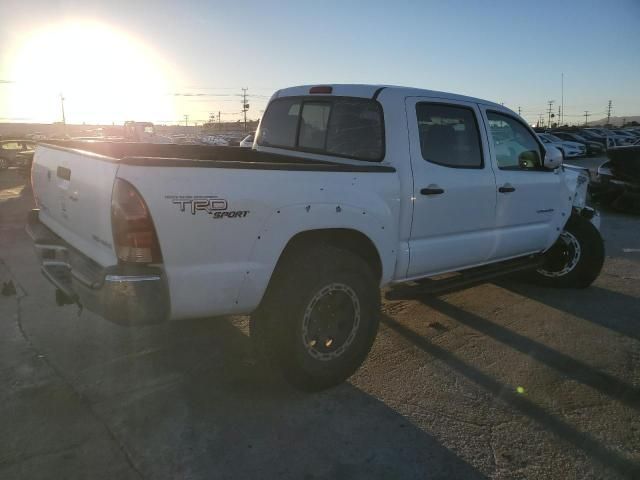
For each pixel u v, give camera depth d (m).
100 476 2.63
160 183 2.77
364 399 3.45
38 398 3.33
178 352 4.05
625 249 8.06
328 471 2.73
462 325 4.78
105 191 2.85
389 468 2.77
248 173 3.05
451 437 3.05
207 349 4.11
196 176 2.87
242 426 3.10
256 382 3.62
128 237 2.74
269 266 3.15
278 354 3.28
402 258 3.95
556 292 5.80
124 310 2.82
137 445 2.88
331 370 3.47
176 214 2.81
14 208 11.12
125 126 31.38
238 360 3.94
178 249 2.85
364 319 3.57
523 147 5.06
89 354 3.96
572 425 3.21
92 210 3.06
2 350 3.98
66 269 3.53
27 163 14.55
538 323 4.86
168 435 2.98
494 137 4.72
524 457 2.89
